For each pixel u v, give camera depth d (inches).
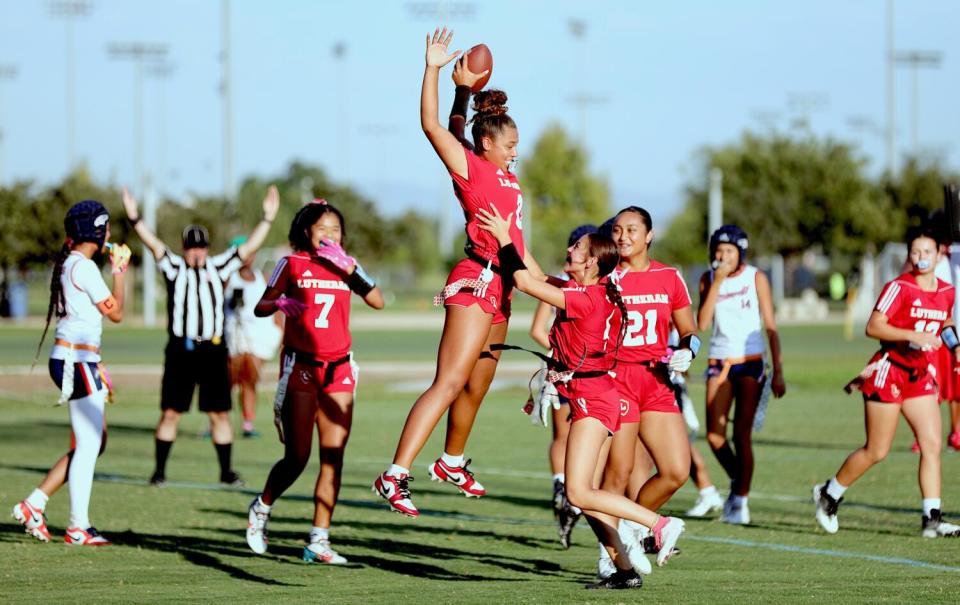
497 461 2167.8
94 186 7381.9
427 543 1391.5
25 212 7298.2
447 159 1072.8
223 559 1279.5
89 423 1376.7
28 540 1395.2
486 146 1100.5
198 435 2613.2
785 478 1939.0
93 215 1396.4
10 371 4141.2
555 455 1395.2
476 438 2508.6
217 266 1861.5
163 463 1868.8
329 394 1277.1
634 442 1217.4
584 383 1075.9
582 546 1378.0
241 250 1867.6
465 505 1696.6
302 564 1251.2
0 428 2701.8
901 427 2736.2
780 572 1188.5
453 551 1338.6
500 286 1083.9
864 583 1102.4
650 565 1189.1
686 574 1181.1
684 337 1234.0
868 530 1476.4
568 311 1056.2
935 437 1418.6
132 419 2908.5
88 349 1378.0
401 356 4933.6
